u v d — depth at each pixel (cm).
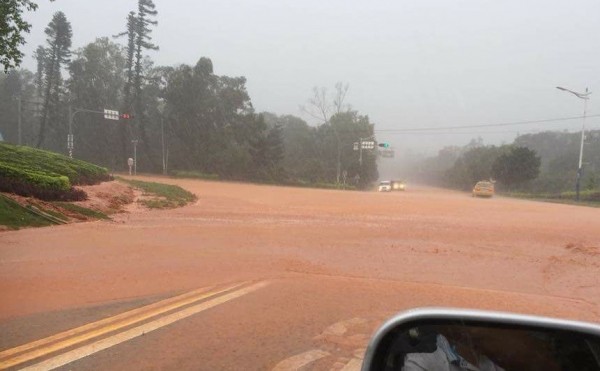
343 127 9469
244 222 1752
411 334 219
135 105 7794
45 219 1478
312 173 8894
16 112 9062
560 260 1193
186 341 538
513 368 214
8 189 1639
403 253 1220
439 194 5944
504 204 3531
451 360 216
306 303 711
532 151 7738
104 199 2038
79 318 613
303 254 1149
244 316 638
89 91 7938
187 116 7731
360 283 864
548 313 702
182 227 1547
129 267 926
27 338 534
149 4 7675
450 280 934
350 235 1509
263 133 8381
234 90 8131
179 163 7888
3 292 718
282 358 496
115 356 488
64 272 862
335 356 505
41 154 2684
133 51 7706
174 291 769
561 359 212
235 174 7756
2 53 2067
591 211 3050
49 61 7875
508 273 1026
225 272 920
